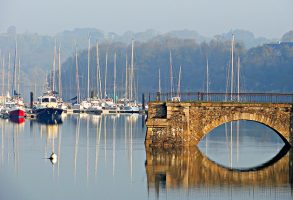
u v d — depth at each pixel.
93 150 113.44
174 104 108.19
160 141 108.50
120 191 81.81
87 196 79.50
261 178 89.69
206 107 108.06
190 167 96.25
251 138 139.12
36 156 106.88
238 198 78.69
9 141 127.81
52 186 84.81
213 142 129.75
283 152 109.81
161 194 80.38
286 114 107.88
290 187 84.38
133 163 99.38
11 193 80.94
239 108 107.75
